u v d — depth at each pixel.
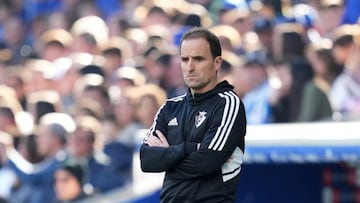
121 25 45.28
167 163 17.56
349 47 32.31
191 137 17.64
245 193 34.88
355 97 31.78
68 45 46.97
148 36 41.72
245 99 34.19
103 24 46.53
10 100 45.72
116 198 35.62
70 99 43.66
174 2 43.19
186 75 17.70
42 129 40.91
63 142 40.19
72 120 40.88
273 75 33.94
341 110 31.84
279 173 34.62
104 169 38.16
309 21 35.97
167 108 18.33
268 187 34.69
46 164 40.16
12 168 41.41
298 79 32.94
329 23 34.72
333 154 28.09
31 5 52.47
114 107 39.34
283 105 33.16
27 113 44.97
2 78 48.41
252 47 35.84
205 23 40.81
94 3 48.41
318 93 32.09
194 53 17.58
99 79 42.19
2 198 41.34
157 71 38.91
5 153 42.16
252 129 30.48
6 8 54.19
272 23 35.84
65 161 39.28
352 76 32.03
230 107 17.44
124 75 40.19
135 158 33.53
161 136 18.03
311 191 34.59
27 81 46.75
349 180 33.94
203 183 17.45
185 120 17.88
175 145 17.78
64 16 49.50
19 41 51.72
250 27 37.44
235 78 34.56
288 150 29.05
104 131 39.06
